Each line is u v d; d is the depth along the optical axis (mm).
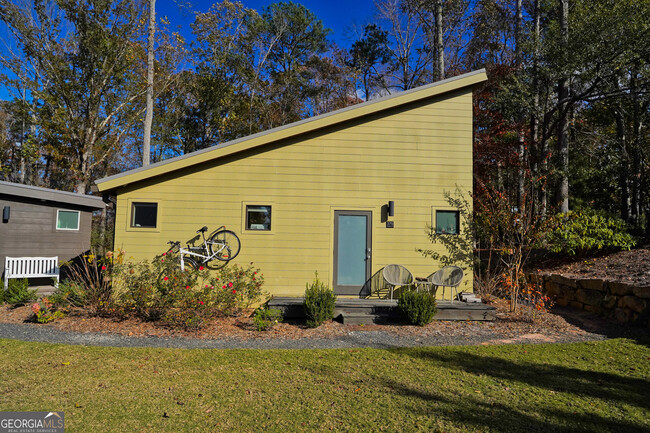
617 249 10422
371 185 9125
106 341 6242
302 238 8992
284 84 28766
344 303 7918
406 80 27094
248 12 24922
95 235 20797
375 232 9047
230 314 8016
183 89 25719
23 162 25562
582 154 16578
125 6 19906
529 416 3568
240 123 26438
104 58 20547
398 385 4336
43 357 5273
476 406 3783
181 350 5785
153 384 4332
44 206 11805
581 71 12641
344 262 9000
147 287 7512
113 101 21828
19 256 11188
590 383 4426
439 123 9258
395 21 26922
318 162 9117
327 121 8938
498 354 5598
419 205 9125
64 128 20203
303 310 7836
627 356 5508
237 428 3322
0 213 10906
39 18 20531
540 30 17078
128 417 3506
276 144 9086
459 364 5113
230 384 4355
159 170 8648
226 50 25359
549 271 10594
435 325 7461
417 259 9031
